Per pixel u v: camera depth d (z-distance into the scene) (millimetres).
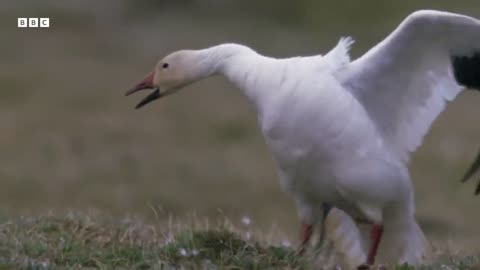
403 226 8961
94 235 9062
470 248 10828
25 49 25844
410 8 29812
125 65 25266
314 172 8578
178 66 9531
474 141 19875
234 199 17062
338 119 8422
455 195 17094
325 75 8539
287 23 29703
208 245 8523
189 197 17109
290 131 8484
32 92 22531
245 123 21078
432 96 8820
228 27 29000
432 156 18797
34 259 8156
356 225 9062
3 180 17469
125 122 20828
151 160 18750
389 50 8500
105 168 18281
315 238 9031
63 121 20719
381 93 8695
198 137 20234
